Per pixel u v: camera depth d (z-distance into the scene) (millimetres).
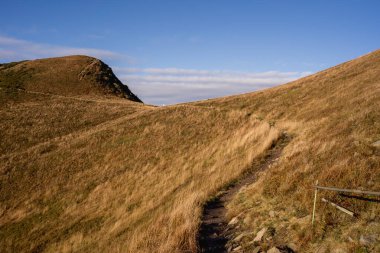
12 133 41031
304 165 12570
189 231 9602
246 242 9086
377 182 9320
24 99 58906
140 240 10531
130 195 21031
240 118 34812
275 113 34875
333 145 13602
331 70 50062
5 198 25016
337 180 10141
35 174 28453
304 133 21125
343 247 7266
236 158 20750
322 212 8734
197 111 41188
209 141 28812
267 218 10000
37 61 88625
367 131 13977
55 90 70562
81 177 26906
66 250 15430
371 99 21984
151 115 43250
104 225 17375
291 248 8008
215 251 9094
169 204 15648
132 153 30188
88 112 51594
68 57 93875
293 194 10648
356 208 8484
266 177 13539
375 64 42000
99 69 86625
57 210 21781
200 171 20609
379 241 7090
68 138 38781
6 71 78938
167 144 30719
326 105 29391
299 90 42656
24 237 18531
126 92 85500
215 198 14375
